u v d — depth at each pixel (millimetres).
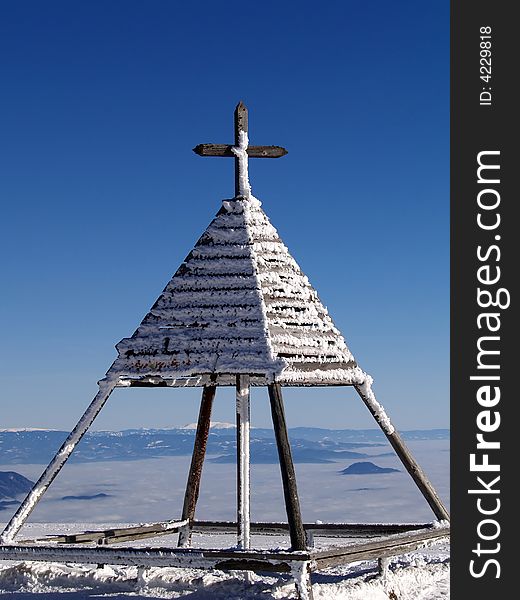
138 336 10656
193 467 13062
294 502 9320
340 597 9945
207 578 10648
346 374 10961
